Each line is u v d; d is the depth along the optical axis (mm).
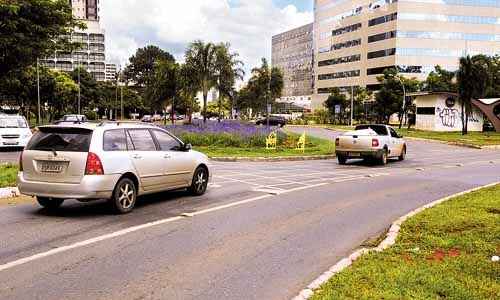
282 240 7355
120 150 9062
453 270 5574
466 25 100250
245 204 10195
